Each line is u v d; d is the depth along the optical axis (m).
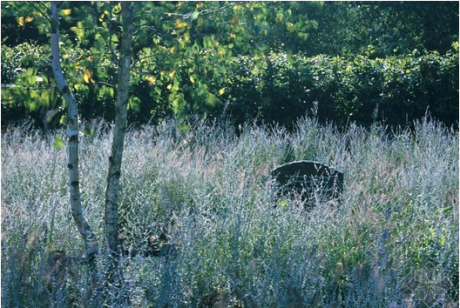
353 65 17.48
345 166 11.97
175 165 10.76
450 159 13.00
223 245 7.46
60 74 7.48
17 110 16.27
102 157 11.26
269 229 7.75
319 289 6.40
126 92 7.66
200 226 7.48
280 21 8.09
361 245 7.57
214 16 7.82
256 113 16.67
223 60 8.50
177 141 13.45
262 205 8.24
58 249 7.37
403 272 6.82
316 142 14.27
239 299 6.35
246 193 9.05
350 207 8.61
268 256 7.15
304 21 8.16
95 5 8.27
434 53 17.61
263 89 16.55
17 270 6.33
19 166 10.92
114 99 16.52
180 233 7.08
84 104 16.44
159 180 10.05
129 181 9.97
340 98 17.00
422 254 7.45
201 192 9.34
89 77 8.14
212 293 6.70
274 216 8.37
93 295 6.07
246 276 6.73
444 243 7.54
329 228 7.86
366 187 10.27
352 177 11.41
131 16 7.54
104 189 9.90
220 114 16.19
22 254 6.51
